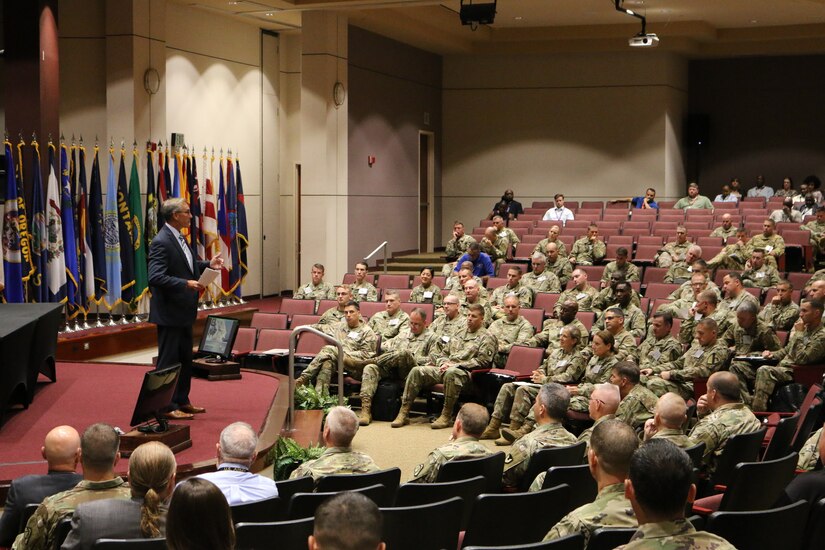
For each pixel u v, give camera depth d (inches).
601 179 800.9
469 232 829.2
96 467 155.3
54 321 335.0
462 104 824.3
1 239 476.4
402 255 750.5
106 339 470.9
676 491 101.0
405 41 741.9
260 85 675.4
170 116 587.2
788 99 842.8
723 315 393.4
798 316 398.3
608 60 794.2
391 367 395.9
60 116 550.6
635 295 421.1
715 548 100.3
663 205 756.0
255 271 676.7
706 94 861.8
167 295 285.1
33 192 457.7
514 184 818.2
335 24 620.4
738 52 801.6
